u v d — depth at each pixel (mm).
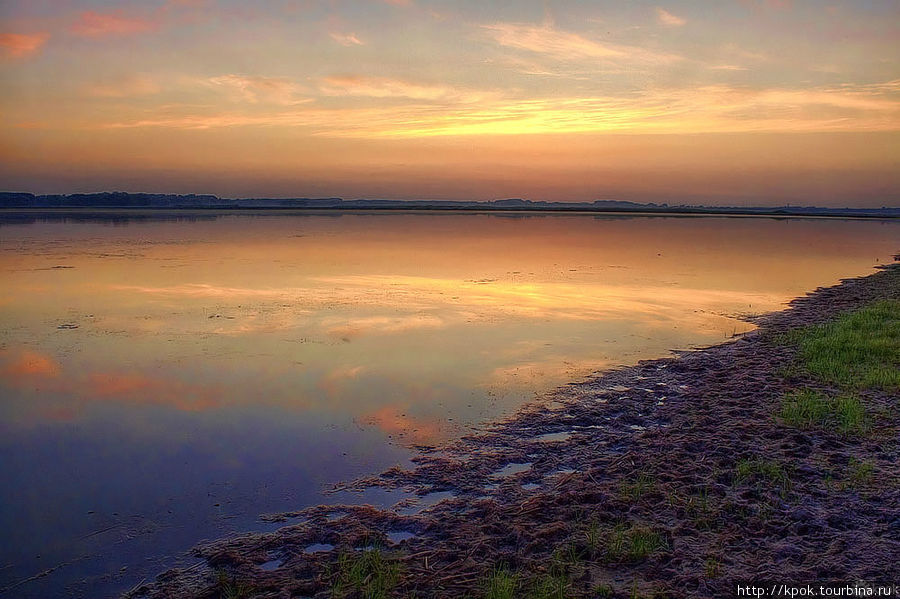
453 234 62281
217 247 43000
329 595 6266
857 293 24766
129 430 10695
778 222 113625
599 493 8234
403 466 9367
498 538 7277
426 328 18000
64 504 8297
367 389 12711
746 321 19406
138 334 16984
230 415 11336
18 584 6652
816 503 7828
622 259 37406
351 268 31156
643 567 6617
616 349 15828
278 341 16359
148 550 7254
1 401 11992
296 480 8945
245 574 6711
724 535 7176
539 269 31703
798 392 12086
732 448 9586
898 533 7086
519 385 12977
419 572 6609
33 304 21031
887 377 12555
